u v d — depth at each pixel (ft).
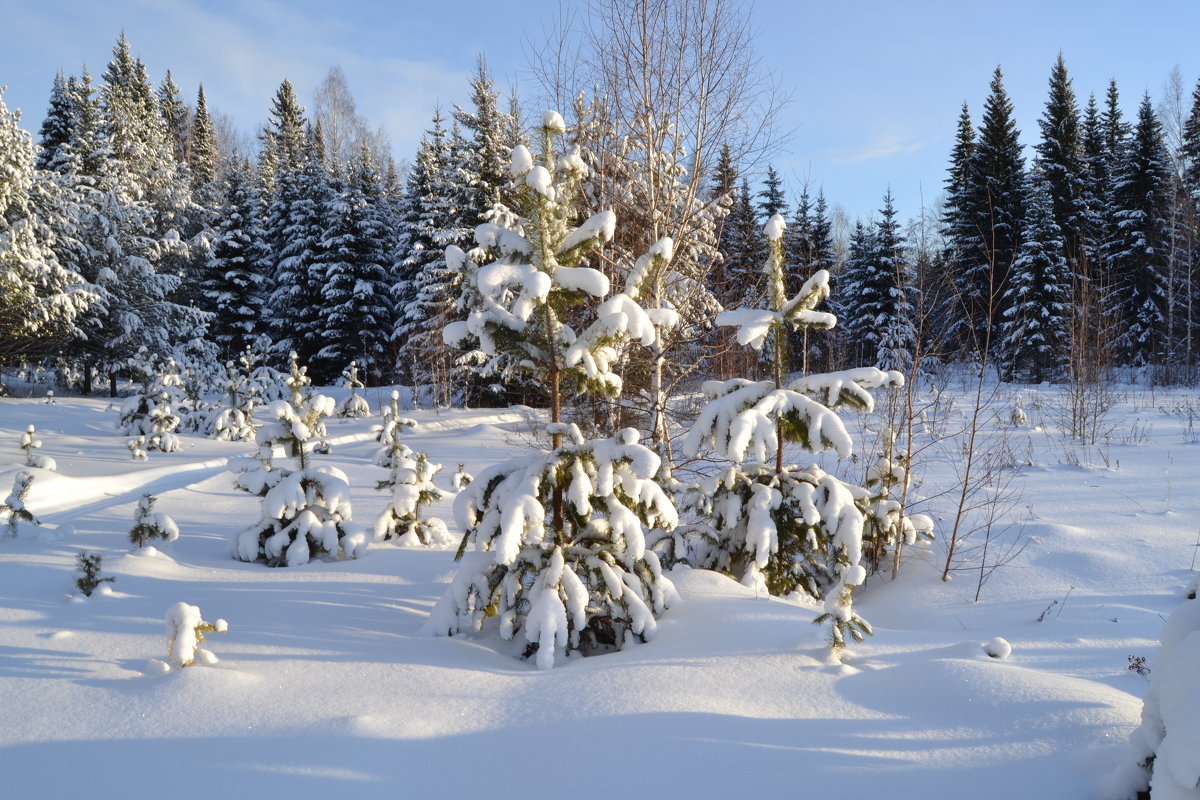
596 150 33.81
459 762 9.05
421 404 89.30
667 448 29.91
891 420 24.77
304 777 8.66
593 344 14.42
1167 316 100.48
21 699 10.82
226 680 11.30
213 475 37.45
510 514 12.76
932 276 40.14
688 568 18.17
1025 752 9.11
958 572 21.09
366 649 13.25
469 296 15.25
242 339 112.47
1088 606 17.35
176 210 109.29
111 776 8.73
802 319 17.72
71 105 105.40
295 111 204.64
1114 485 31.09
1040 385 81.41
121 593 16.49
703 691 11.12
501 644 14.28
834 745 9.39
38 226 68.23
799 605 16.44
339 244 110.11
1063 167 106.52
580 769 8.87
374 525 23.80
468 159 89.20
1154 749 7.82
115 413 64.03
